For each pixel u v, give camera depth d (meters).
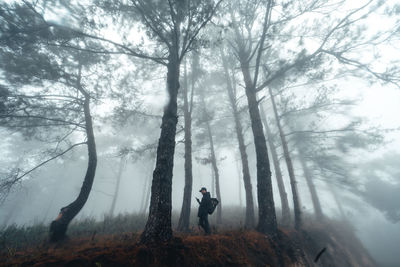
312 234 9.11
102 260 3.23
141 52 7.26
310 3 6.70
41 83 7.72
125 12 7.02
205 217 5.58
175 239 4.16
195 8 5.55
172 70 6.75
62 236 5.70
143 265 3.35
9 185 7.04
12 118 7.52
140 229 7.45
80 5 6.50
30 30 6.09
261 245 5.33
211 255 4.13
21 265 3.12
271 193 6.72
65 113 9.07
